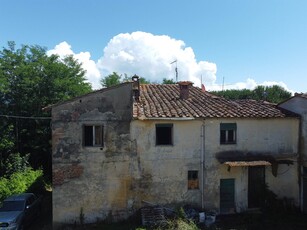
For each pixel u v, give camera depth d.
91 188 16.50
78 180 16.41
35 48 30.98
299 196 18.41
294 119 18.44
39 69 29.14
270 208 17.97
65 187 16.31
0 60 28.84
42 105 28.16
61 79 29.27
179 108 18.02
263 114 17.97
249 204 18.12
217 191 17.55
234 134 17.86
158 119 16.64
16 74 28.27
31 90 28.08
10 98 28.45
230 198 17.78
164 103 18.89
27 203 17.05
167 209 17.03
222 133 17.75
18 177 22.27
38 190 23.08
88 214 16.48
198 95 21.28
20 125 28.11
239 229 15.42
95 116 16.44
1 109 27.64
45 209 20.17
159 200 17.05
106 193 16.62
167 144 17.20
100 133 16.62
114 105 16.56
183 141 17.22
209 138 17.45
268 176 18.19
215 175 17.52
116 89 16.58
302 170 18.33
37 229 16.73
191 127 17.30
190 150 17.30
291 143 18.42
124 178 16.73
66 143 16.28
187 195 17.28
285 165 18.38
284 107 19.72
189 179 17.45
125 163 16.73
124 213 16.75
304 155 18.08
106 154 16.58
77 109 16.33
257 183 18.23
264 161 17.16
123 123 16.66
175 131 17.14
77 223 16.41
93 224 16.36
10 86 28.23
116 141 16.62
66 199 16.33
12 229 15.07
